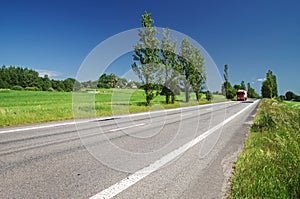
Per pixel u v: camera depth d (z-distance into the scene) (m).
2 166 4.68
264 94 99.69
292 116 12.40
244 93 64.12
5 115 11.88
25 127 9.92
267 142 7.08
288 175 4.14
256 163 4.88
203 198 3.47
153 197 3.46
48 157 5.37
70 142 7.05
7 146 6.40
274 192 3.53
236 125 12.09
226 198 3.48
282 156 5.20
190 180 4.16
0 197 3.33
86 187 3.75
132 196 3.48
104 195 3.48
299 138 6.91
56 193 3.50
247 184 3.82
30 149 6.09
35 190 3.59
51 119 12.59
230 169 4.79
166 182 4.05
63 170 4.51
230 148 6.70
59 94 62.62
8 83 92.38
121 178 4.18
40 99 45.91
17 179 4.01
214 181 4.12
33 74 97.69
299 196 3.46
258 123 11.75
